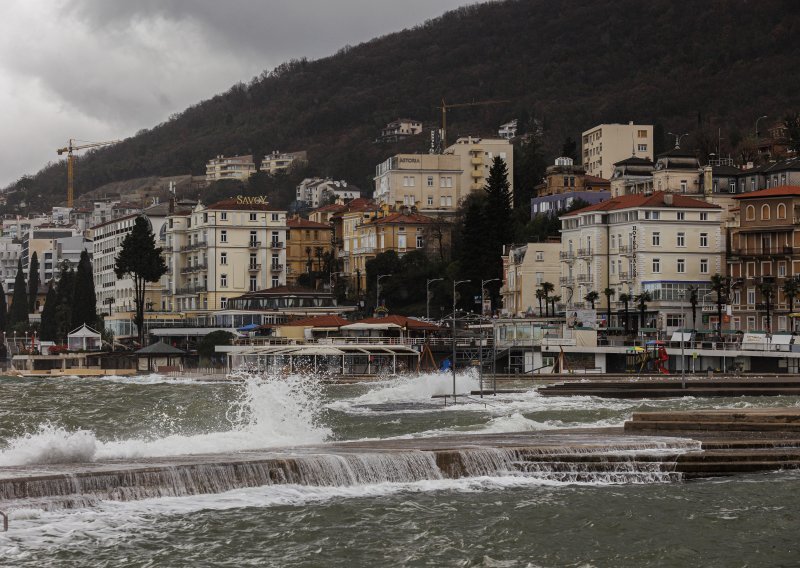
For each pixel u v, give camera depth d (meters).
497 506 76.12
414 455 84.12
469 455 85.56
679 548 67.12
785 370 196.25
